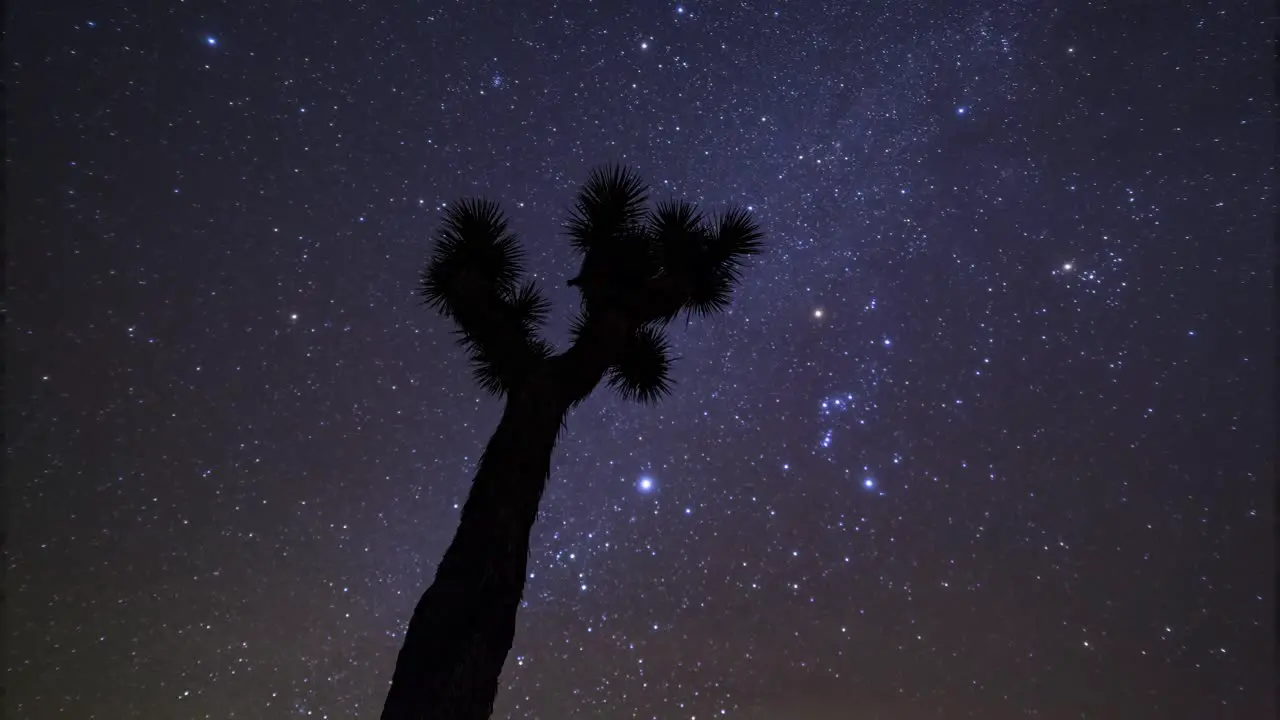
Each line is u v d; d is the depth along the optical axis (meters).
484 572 1.72
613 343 2.01
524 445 1.85
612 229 2.15
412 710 1.59
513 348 2.05
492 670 1.67
